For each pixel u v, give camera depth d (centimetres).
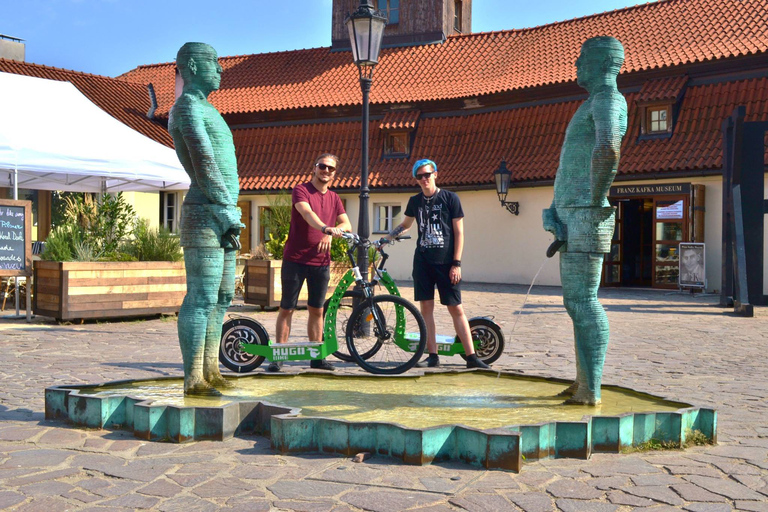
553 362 805
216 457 416
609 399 529
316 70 3048
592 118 497
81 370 719
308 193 743
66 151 1328
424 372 636
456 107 2666
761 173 1480
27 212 1146
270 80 3084
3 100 1365
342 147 2786
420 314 646
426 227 720
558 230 507
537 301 1677
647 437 446
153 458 413
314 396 541
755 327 1188
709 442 457
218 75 547
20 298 1414
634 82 2311
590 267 501
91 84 2983
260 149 2911
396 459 413
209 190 525
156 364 761
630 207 2372
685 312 1449
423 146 2658
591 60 498
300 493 357
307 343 675
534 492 361
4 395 593
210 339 570
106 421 479
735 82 2156
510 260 2436
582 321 502
